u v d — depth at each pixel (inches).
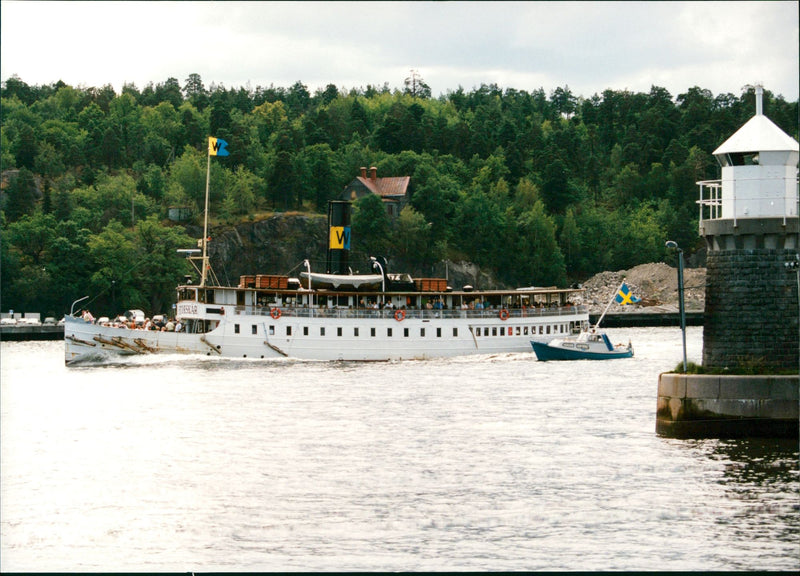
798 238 2910.9
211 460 3139.8
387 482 2839.6
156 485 2866.6
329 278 6063.0
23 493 2797.7
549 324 6501.0
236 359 5876.0
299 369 5506.9
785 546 2282.2
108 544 2391.7
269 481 2874.0
